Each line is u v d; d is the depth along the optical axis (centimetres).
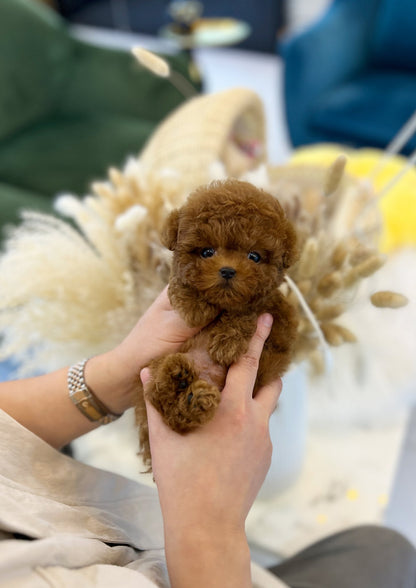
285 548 83
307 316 61
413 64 237
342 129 219
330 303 64
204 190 47
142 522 63
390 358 90
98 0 443
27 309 68
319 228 68
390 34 238
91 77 209
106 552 51
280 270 49
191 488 47
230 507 47
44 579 42
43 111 208
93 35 447
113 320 69
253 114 107
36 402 62
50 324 69
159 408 47
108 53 207
